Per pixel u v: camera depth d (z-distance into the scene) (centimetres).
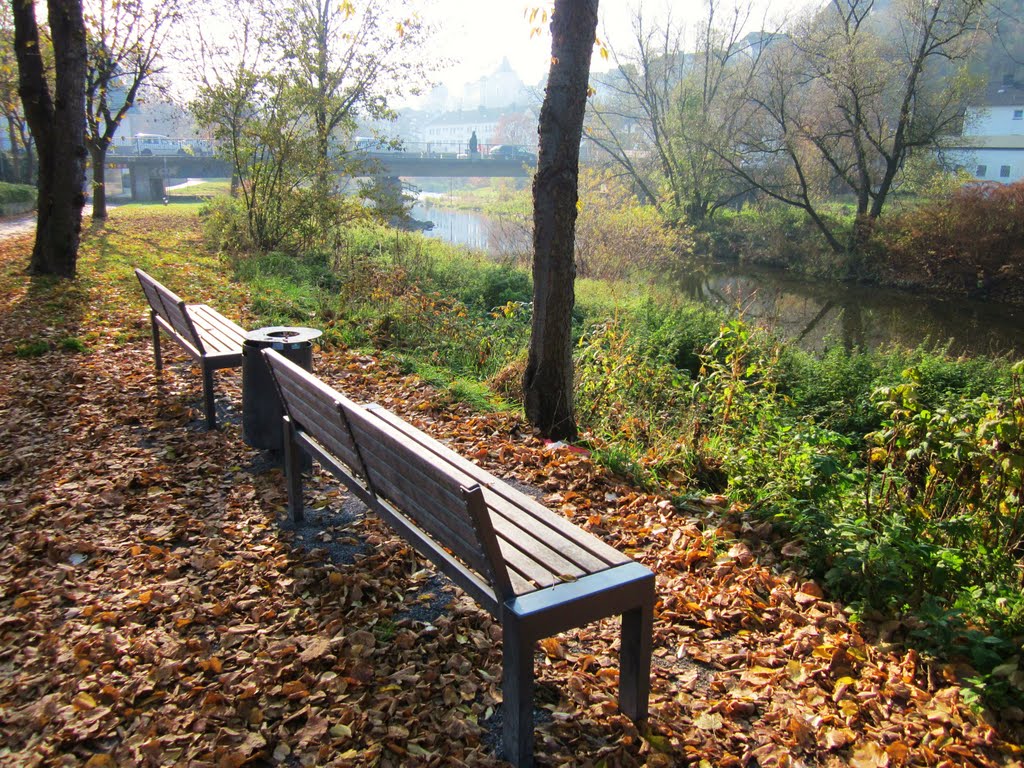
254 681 305
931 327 2194
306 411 395
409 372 804
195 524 437
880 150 3091
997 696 306
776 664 332
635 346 969
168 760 264
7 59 2089
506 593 258
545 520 319
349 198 1820
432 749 272
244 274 1366
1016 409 427
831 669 329
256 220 1758
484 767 263
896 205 3306
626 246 2509
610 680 317
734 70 3831
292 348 501
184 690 301
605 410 758
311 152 1747
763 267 3331
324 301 1109
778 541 445
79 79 1251
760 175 3628
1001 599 361
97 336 869
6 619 340
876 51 3031
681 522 471
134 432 582
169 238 2095
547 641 336
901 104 3102
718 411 705
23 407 633
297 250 1755
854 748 282
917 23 2906
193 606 357
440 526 285
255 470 516
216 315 707
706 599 379
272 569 393
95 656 318
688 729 291
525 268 1872
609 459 554
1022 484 421
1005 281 2625
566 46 618
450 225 4538
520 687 257
